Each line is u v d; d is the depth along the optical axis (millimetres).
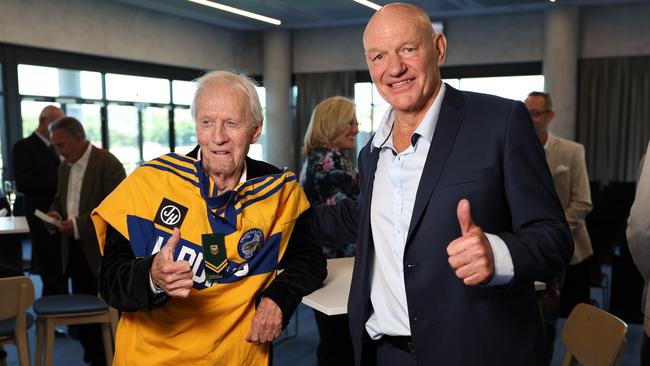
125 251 1470
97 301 3184
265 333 1482
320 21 10828
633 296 3582
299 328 4559
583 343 1747
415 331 1367
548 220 1264
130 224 1438
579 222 3256
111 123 9523
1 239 4820
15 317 2812
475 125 1345
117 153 9680
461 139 1345
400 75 1364
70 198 3873
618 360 1562
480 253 1111
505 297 1347
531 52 10016
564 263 1258
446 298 1344
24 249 7871
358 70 11281
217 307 1486
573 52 9414
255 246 1514
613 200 5020
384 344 1533
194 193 1479
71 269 3752
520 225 1270
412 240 1358
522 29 10047
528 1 9086
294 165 11852
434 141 1364
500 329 1333
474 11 9953
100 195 3654
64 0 8586
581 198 3250
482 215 1301
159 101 10305
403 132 1483
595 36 9562
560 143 3299
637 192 1771
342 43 11359
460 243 1123
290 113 11766
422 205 1341
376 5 9391
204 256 1424
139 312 1503
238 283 1511
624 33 9391
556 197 1317
